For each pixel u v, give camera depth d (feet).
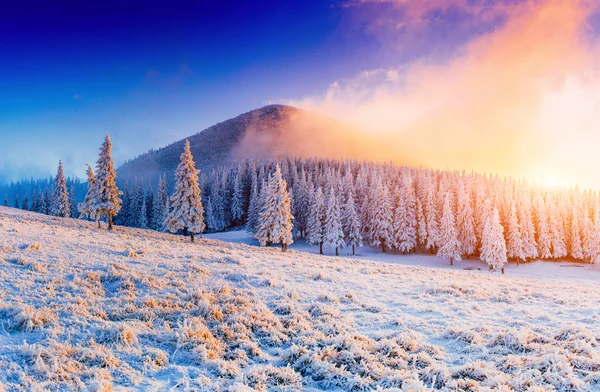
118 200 160.35
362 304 55.77
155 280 55.98
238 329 40.04
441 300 61.72
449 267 196.85
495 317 50.31
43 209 310.24
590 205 250.98
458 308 55.47
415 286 74.95
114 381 27.27
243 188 318.04
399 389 26.86
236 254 102.58
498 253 181.88
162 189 284.00
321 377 30.50
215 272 69.10
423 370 30.58
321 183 307.99
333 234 210.79
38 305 40.42
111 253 74.84
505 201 236.43
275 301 53.11
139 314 41.52
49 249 69.92
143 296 48.47
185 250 96.48
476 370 30.32
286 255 120.37
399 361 32.83
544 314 50.26
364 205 252.42
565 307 57.36
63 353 29.99
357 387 28.71
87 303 42.80
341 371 30.55
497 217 186.19
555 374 28.35
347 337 37.68
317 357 33.04
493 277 108.88
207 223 279.28
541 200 226.79
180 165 154.61
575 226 217.56
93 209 153.79
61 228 114.01
